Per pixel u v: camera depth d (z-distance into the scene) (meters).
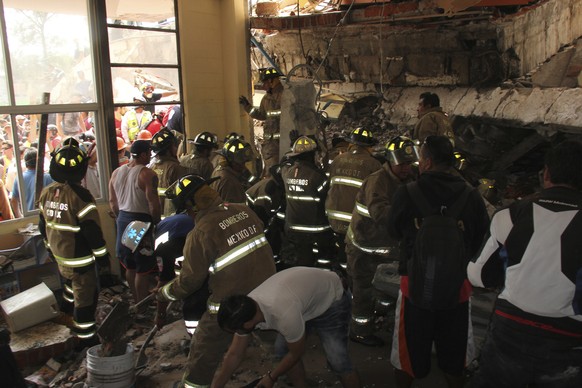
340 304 3.38
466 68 8.60
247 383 3.95
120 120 6.87
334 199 4.81
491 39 7.91
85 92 6.38
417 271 2.93
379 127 10.41
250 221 3.50
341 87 12.00
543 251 2.37
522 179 7.66
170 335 4.83
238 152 4.88
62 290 5.72
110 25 6.57
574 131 6.39
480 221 3.01
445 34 8.41
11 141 5.67
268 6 10.33
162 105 7.49
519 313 2.45
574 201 2.41
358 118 11.29
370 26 9.55
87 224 4.41
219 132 8.39
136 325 5.02
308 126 7.38
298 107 7.35
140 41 7.02
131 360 3.69
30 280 5.58
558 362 2.37
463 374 3.20
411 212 3.06
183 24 7.56
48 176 6.00
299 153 5.12
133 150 5.39
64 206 4.34
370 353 4.36
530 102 7.19
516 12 8.01
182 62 7.66
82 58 6.29
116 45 6.70
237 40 8.16
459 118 8.63
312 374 4.07
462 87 8.96
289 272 3.24
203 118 8.08
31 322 4.74
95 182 6.52
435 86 9.55
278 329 2.97
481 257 2.65
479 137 8.38
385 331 4.75
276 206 5.57
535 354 2.41
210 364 3.48
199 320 3.70
